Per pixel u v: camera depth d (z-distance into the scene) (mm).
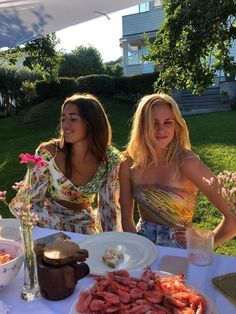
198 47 2875
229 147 6719
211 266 1323
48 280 1118
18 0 2883
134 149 2033
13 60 8445
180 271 1293
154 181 1979
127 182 2078
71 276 1130
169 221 1945
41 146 2094
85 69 21328
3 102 14727
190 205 1964
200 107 12828
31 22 3496
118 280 1065
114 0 2744
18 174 6168
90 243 1503
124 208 2096
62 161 2041
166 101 1960
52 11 3131
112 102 13711
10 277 1173
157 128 1942
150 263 1345
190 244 1362
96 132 2033
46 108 13211
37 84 14219
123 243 1500
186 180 1949
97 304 986
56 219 2049
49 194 2086
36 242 1278
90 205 2162
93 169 2074
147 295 1006
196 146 6906
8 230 1578
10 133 10945
